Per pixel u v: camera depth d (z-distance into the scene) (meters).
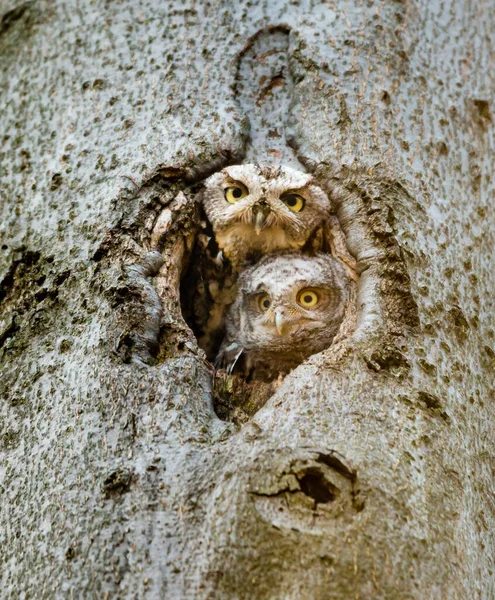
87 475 2.84
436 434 2.86
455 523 2.84
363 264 2.92
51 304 2.91
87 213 2.93
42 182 2.95
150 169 2.94
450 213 2.94
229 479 2.83
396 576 2.81
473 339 2.91
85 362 2.88
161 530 2.82
